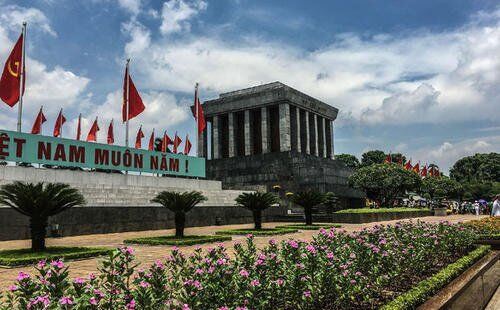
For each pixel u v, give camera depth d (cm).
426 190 8000
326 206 5578
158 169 3666
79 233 2609
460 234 1210
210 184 4125
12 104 2747
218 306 527
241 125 7956
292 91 7275
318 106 8088
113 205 3000
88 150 3141
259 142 7725
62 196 1681
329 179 6116
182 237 2188
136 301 467
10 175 2602
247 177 6762
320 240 901
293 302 589
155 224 3120
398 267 798
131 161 3441
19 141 2744
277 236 2389
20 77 2759
